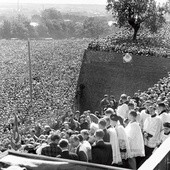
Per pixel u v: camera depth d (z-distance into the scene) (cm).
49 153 1091
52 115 5444
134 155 1251
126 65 6072
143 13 7138
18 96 7894
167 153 625
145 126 1383
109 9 7406
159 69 5850
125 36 7269
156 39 6994
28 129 2942
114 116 1235
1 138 3759
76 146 1141
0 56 13025
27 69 10738
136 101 2383
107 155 1136
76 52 11556
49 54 11875
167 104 1705
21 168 614
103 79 6250
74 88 7844
